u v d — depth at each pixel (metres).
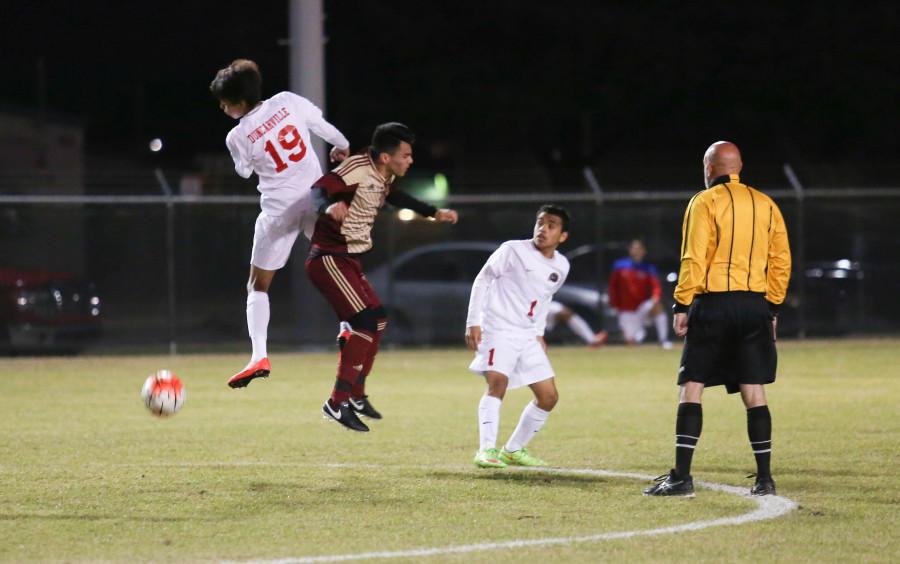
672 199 76.75
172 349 73.00
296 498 27.48
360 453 34.62
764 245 27.23
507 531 24.11
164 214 75.31
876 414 42.12
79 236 74.50
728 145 27.78
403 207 31.77
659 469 31.52
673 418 41.97
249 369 31.06
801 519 25.03
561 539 23.39
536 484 29.23
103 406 46.72
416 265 75.81
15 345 70.56
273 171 30.78
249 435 38.44
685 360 27.55
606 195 75.88
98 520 25.19
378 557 22.05
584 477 30.28
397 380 56.41
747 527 24.33
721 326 27.12
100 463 32.69
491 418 31.36
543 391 31.52
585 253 77.81
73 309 71.94
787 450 34.19
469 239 77.31
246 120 30.67
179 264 75.62
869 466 31.45
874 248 78.75
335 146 31.95
